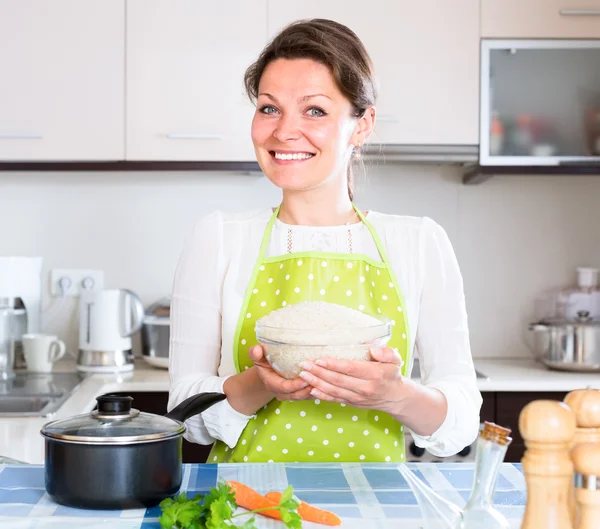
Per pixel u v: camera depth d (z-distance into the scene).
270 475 1.08
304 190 1.35
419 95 2.52
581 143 2.55
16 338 2.56
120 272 2.81
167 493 0.95
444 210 2.82
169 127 2.51
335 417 1.28
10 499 0.97
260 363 1.10
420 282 1.37
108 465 0.92
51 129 2.50
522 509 0.94
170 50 2.50
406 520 0.90
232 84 2.50
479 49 2.53
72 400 2.09
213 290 1.36
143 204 2.80
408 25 2.52
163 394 2.36
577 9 2.53
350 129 1.32
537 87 2.54
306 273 1.35
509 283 2.83
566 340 2.47
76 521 0.89
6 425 1.83
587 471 0.69
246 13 2.50
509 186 2.83
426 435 1.22
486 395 2.34
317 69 1.27
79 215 2.79
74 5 2.48
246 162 2.52
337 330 1.04
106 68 2.49
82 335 2.56
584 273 2.70
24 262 2.60
